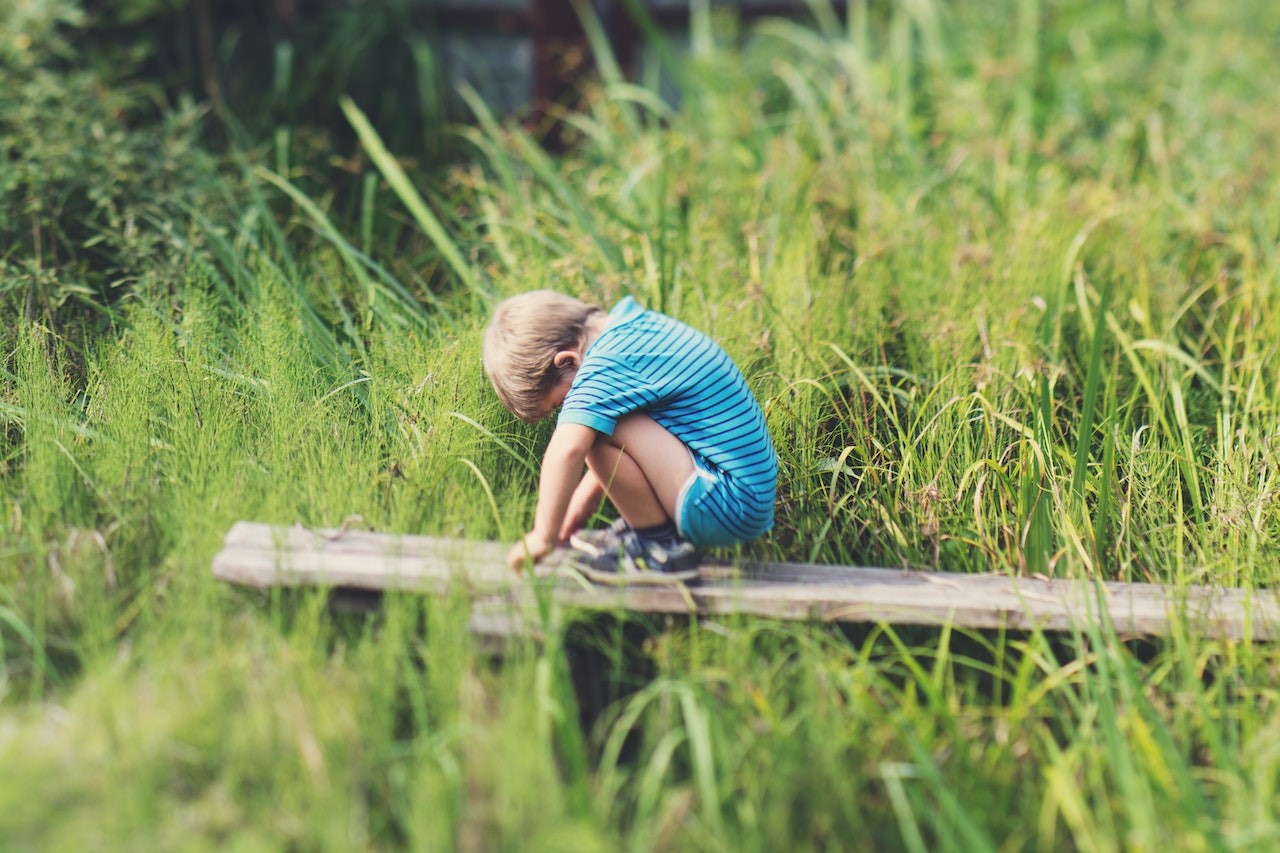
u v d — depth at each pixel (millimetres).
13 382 3385
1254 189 4902
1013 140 5465
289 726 2330
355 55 5660
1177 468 3383
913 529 3219
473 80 6531
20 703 2508
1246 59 6406
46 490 2965
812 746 2398
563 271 3850
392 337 3533
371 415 3357
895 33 6281
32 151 4090
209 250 4055
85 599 2707
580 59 6062
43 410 3201
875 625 2941
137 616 2734
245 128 5180
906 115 5582
